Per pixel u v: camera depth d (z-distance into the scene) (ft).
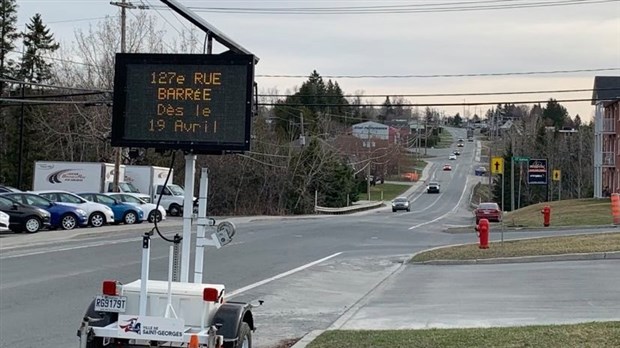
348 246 97.50
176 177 198.90
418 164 525.34
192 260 73.00
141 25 199.72
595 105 232.53
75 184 159.12
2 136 229.86
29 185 223.30
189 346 24.36
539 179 154.10
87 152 203.92
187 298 25.93
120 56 28.12
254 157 224.12
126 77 28.12
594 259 68.54
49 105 214.69
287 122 313.12
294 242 101.60
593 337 30.12
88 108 196.95
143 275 25.20
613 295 46.55
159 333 24.80
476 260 71.51
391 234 122.83
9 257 71.46
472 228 133.49
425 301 48.03
